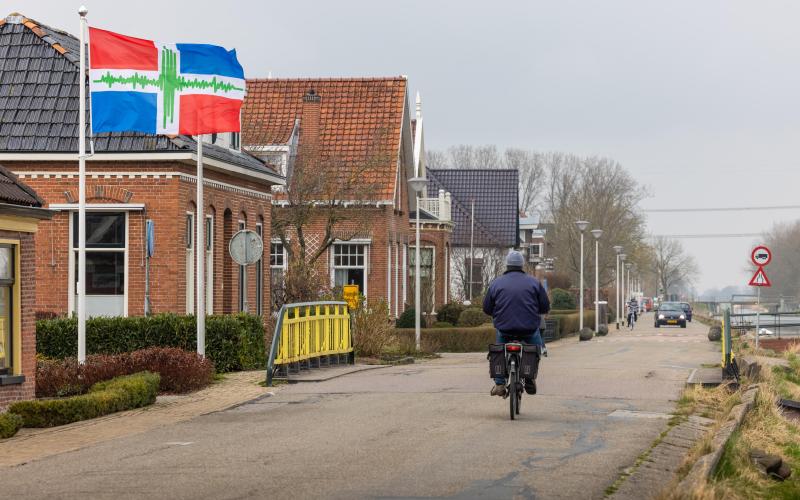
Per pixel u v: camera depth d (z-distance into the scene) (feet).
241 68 120.67
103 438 74.43
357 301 168.25
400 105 264.11
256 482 55.42
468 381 114.42
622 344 251.60
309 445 68.54
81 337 109.19
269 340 181.37
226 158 158.30
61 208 144.05
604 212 556.10
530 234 564.71
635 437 72.54
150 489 53.78
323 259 252.21
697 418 83.92
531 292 82.69
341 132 259.80
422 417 83.15
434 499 50.85
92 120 114.21
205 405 94.79
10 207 88.22
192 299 150.41
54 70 151.33
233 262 168.76
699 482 50.72
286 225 227.40
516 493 52.37
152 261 144.15
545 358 173.78
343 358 143.43
